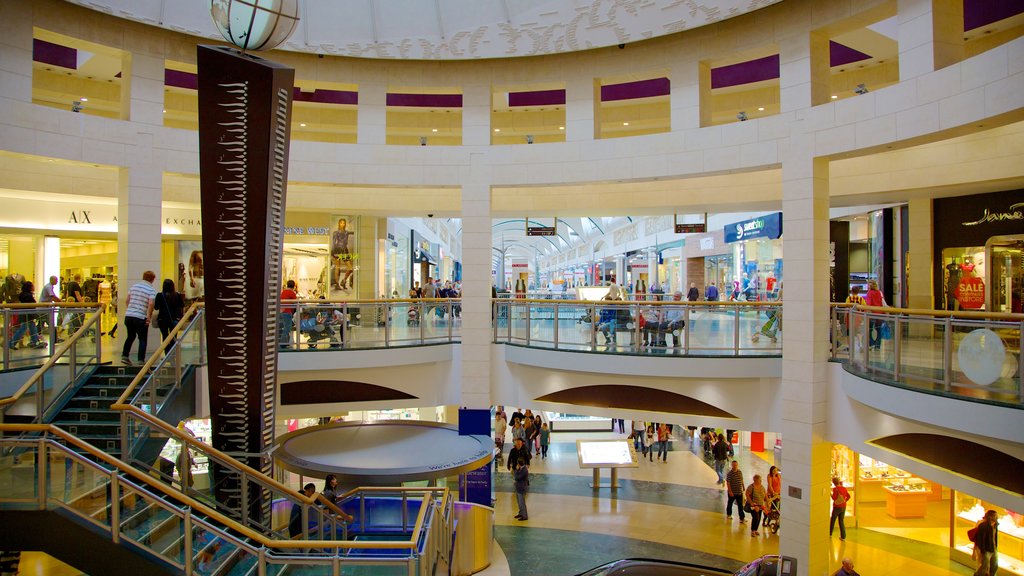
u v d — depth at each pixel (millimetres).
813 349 12156
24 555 11414
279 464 12367
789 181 12828
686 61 14516
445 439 13914
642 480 19016
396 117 23312
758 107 20344
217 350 9328
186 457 8391
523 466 15758
